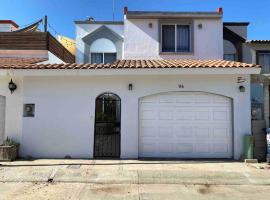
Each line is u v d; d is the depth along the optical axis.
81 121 10.42
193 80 10.41
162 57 15.87
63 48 16.97
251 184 7.70
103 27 17.84
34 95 10.48
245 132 10.28
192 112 10.52
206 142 10.47
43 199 6.36
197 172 8.38
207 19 16.05
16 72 10.12
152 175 8.15
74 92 10.46
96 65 10.59
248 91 10.37
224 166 9.11
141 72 10.02
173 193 6.89
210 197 6.62
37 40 14.69
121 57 17.67
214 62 11.71
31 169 8.61
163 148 10.47
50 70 10.09
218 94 10.45
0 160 9.60
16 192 6.83
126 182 7.75
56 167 8.84
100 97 10.59
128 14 15.96
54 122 10.42
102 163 9.44
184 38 16.05
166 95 10.55
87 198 6.47
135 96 10.39
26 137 10.40
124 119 10.35
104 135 10.53
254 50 16.47
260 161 10.05
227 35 17.62
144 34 16.05
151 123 10.52
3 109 10.72
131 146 10.33
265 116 13.72
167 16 15.91
